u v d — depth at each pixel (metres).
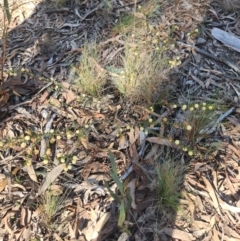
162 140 0.74
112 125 0.77
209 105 0.76
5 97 0.80
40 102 0.82
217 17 0.97
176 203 0.68
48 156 0.74
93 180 0.71
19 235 0.66
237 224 0.68
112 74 0.84
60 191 0.70
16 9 1.03
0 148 0.75
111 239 0.65
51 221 0.67
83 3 1.02
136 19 0.93
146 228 0.66
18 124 0.79
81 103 0.81
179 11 0.98
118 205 0.68
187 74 0.85
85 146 0.75
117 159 0.73
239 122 0.78
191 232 0.66
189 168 0.72
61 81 0.85
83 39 0.93
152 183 0.70
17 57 0.91
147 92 0.79
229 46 0.91
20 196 0.70
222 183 0.72
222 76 0.85
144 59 0.82
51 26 0.98
